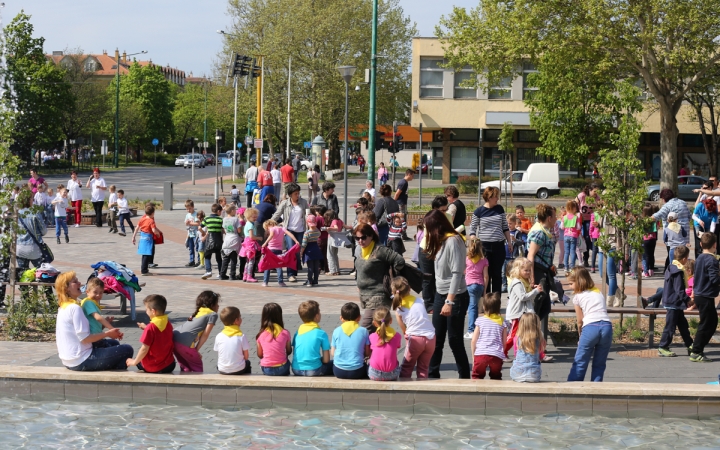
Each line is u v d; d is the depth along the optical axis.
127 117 101.00
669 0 31.88
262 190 20.62
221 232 18.12
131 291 13.22
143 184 57.97
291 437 7.94
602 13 31.89
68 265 19.77
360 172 82.12
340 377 9.06
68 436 7.96
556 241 19.48
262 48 67.00
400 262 9.76
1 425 8.29
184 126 127.25
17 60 68.50
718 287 10.70
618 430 8.18
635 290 16.78
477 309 11.54
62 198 24.36
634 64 34.34
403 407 8.82
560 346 11.66
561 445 7.73
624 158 12.66
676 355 11.21
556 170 47.09
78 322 9.38
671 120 36.19
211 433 8.06
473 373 9.34
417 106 53.22
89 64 151.38
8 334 12.02
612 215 12.91
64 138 86.50
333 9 66.06
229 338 9.27
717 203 19.00
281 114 67.88
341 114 68.44
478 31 36.53
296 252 17.09
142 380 9.12
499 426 8.30
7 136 12.90
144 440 7.84
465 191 47.53
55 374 9.23
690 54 32.16
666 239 16.44
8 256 12.79
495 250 12.27
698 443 7.80
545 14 33.28
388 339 9.01
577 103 43.03
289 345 9.38
